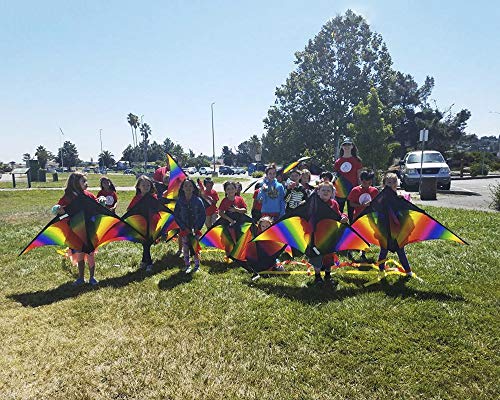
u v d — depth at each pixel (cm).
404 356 359
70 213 584
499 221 893
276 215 689
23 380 340
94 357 373
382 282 536
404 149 4656
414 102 4781
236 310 468
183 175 815
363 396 314
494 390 313
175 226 711
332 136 3456
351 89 3388
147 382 334
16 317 468
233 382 333
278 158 4019
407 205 544
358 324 418
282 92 3606
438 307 446
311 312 450
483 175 3022
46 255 762
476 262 599
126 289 554
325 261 550
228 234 661
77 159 10831
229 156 10969
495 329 396
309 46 3512
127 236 633
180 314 464
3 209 1620
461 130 4922
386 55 3425
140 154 11081
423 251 677
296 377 338
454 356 356
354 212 650
